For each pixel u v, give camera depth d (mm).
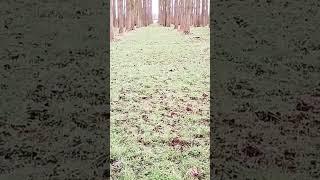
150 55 15148
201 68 13188
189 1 20547
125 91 10883
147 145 7766
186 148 7652
